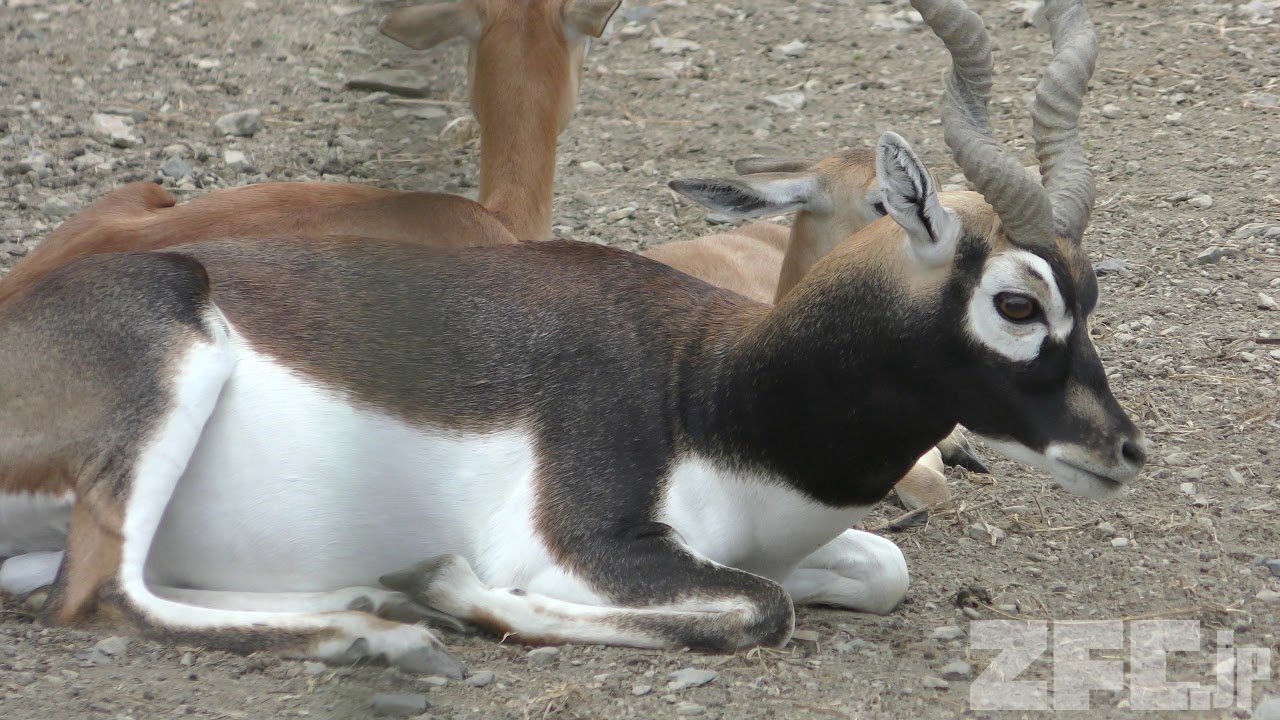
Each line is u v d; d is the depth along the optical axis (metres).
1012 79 27.47
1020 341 10.96
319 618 11.09
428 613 12.01
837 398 11.57
